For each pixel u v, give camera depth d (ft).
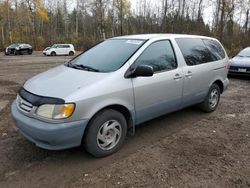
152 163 12.32
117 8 162.40
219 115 19.24
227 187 10.65
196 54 17.60
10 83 30.99
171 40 16.02
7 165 12.11
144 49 14.24
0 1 159.22
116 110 13.11
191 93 17.02
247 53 37.01
